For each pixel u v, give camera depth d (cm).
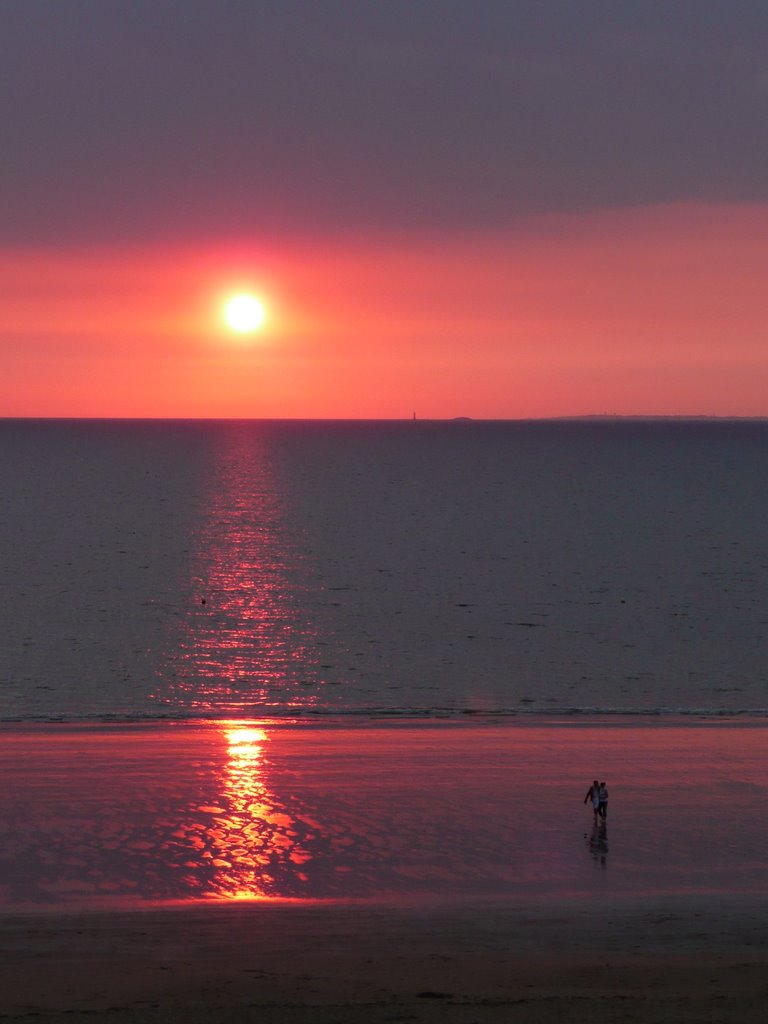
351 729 12775
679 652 18362
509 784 10500
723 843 8931
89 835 8800
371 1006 5156
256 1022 4906
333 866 8256
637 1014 5006
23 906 7319
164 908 7231
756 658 17950
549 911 7256
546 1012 5028
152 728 12694
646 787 10450
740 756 11625
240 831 8981
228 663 17012
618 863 8431
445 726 13025
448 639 19112
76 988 5562
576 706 14825
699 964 6038
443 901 7506
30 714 13738
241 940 6506
